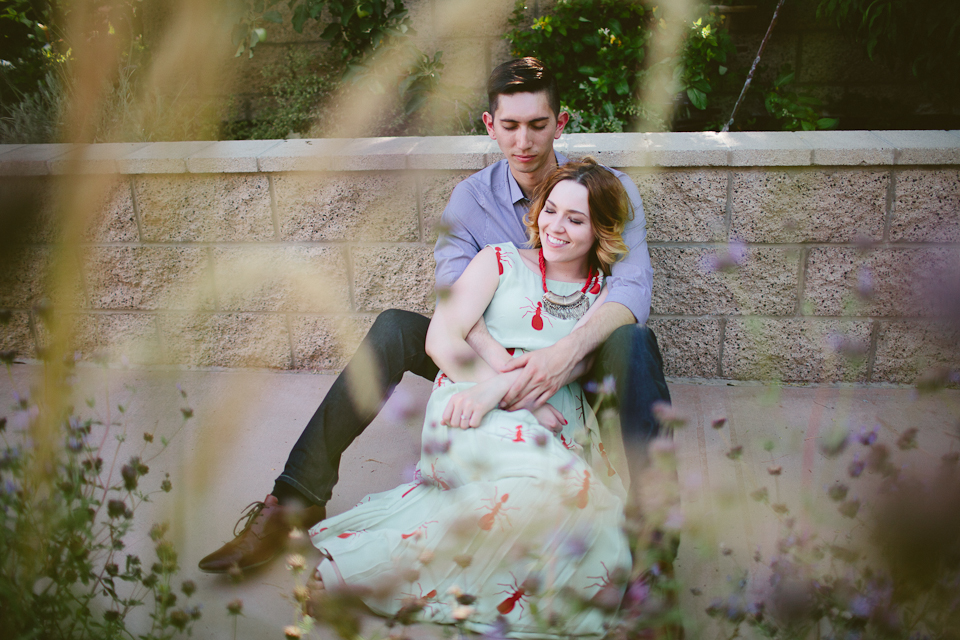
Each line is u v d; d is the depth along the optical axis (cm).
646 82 351
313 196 256
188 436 230
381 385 181
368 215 256
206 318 278
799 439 219
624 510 146
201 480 130
